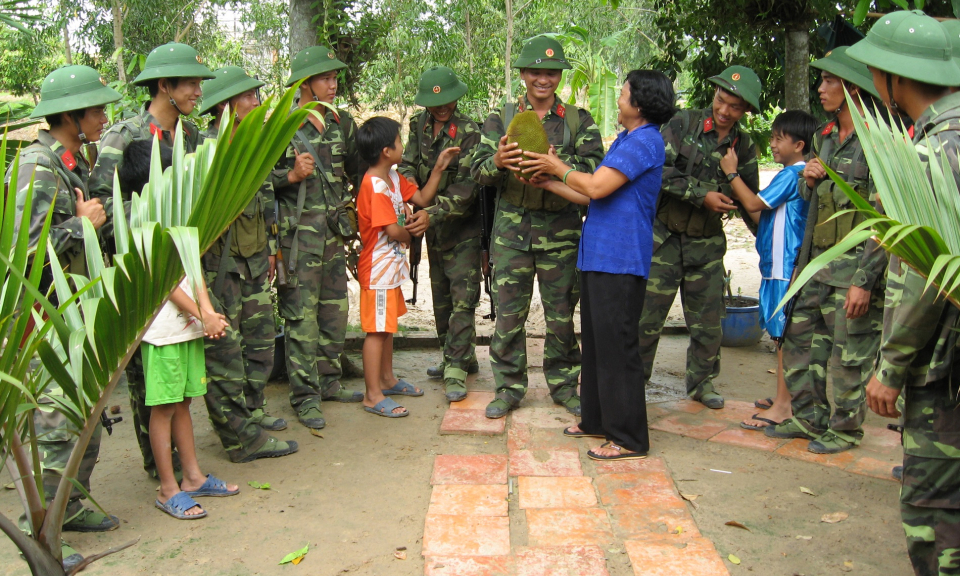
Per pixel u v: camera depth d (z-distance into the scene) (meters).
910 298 2.14
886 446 3.84
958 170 1.99
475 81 11.95
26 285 1.75
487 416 4.25
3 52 14.46
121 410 4.56
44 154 2.79
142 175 3.09
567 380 4.43
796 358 3.88
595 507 3.21
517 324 4.30
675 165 4.22
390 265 4.32
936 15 4.73
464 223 4.61
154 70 3.27
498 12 12.50
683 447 3.87
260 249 3.85
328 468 3.69
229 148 2.03
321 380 4.67
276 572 2.77
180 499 3.20
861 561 2.79
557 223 4.18
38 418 2.84
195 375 3.21
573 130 4.14
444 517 3.11
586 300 3.79
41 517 2.16
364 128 4.22
